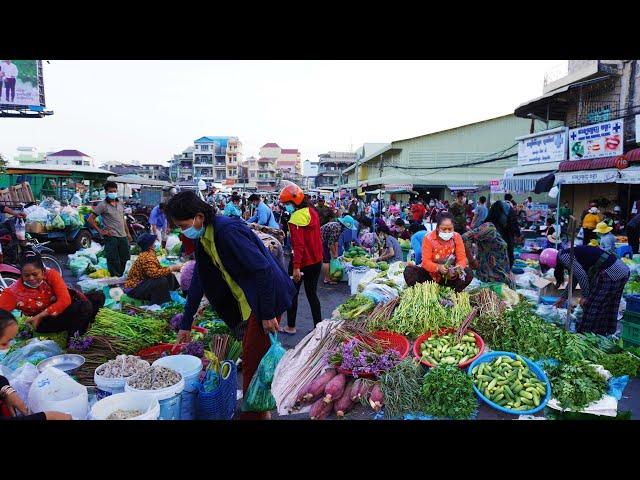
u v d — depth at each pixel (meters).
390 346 4.41
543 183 15.35
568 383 3.80
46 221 12.92
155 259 6.43
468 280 5.41
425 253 5.46
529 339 4.31
